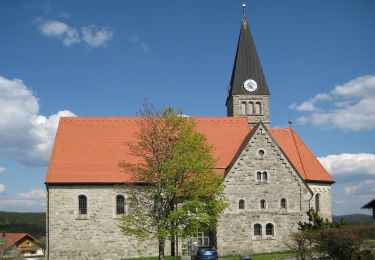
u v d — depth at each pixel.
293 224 55.44
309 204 56.00
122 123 63.97
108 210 57.19
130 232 45.41
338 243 34.50
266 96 76.00
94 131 62.62
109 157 59.91
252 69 76.56
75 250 56.41
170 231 44.28
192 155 45.50
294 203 55.81
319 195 61.34
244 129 64.19
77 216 56.81
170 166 44.72
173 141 46.66
